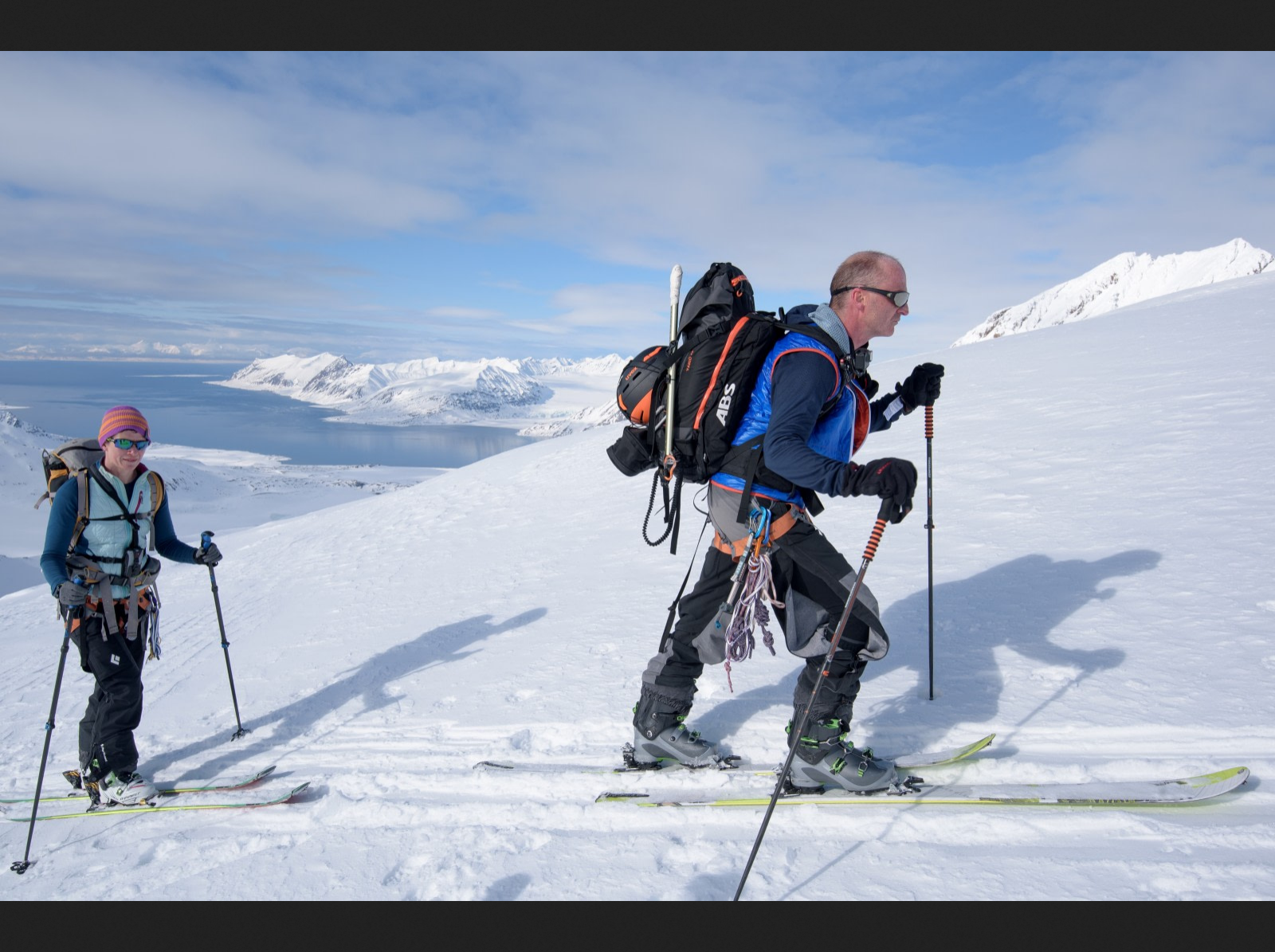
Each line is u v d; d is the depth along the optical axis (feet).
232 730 14.01
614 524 31.14
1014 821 8.13
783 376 7.86
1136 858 7.37
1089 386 36.60
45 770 13.25
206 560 13.07
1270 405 26.37
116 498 11.53
